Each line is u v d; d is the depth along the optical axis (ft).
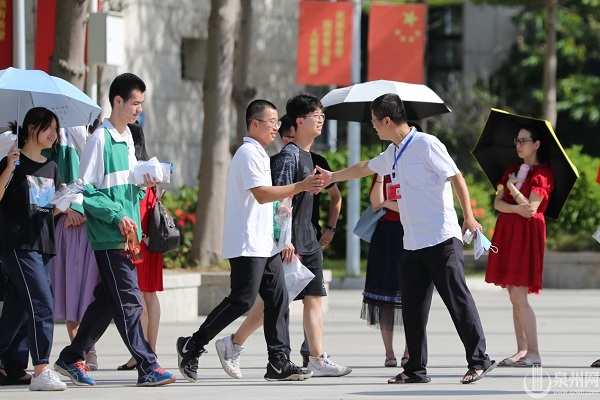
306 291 69.67
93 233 62.69
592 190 156.15
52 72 96.48
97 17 99.86
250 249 63.62
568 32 235.61
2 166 62.23
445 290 63.26
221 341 67.41
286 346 67.00
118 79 64.34
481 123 228.63
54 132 63.57
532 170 74.38
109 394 61.31
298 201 68.54
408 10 132.46
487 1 205.26
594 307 122.62
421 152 63.00
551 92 196.44
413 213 63.31
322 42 135.23
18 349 65.87
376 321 74.79
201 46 182.60
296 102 69.21
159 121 175.52
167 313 102.63
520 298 73.87
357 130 143.74
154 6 174.40
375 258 74.59
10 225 62.13
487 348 85.56
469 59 248.52
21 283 62.13
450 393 61.31
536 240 73.41
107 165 63.26
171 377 64.34
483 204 161.68
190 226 126.31
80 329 64.85
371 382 66.54
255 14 182.29
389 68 132.98
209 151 120.26
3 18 109.60
